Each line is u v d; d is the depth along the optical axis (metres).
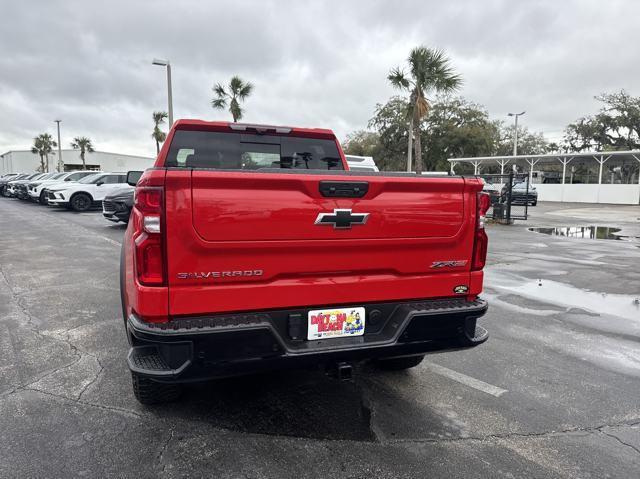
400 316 2.98
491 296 6.80
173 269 2.49
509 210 18.12
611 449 2.95
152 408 3.33
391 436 3.03
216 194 2.49
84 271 8.14
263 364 2.62
